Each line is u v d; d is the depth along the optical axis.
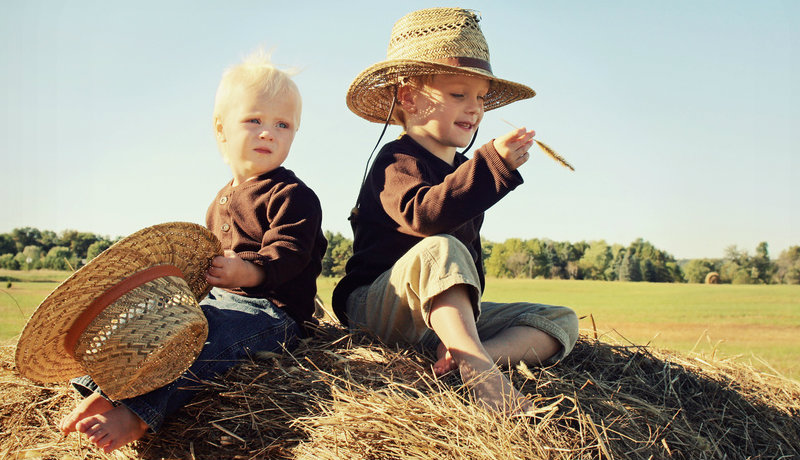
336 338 2.55
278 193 2.52
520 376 2.32
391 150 2.85
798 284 64.00
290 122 2.64
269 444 1.89
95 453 2.06
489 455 1.65
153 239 1.93
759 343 17.30
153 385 1.90
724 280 65.38
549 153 2.36
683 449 2.11
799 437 2.53
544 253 66.69
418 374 2.16
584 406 2.12
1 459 2.11
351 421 1.82
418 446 1.73
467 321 2.21
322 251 2.72
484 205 2.38
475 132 3.22
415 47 2.94
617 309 31.69
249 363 2.17
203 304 2.26
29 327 1.75
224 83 2.66
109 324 1.83
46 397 2.30
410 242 2.67
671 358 2.96
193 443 1.97
